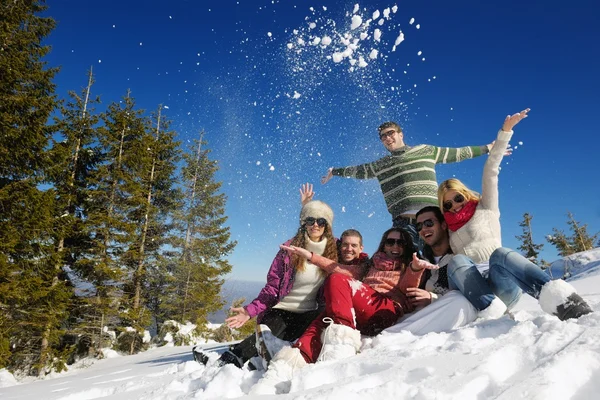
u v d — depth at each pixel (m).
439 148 3.73
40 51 11.13
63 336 12.27
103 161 14.84
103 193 13.42
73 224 12.24
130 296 14.82
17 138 9.53
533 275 1.86
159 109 20.03
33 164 10.18
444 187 2.54
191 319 16.28
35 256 10.01
